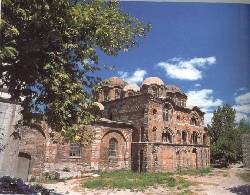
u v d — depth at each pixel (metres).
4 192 10.37
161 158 34.72
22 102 10.23
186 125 40.06
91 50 10.12
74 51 10.45
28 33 9.34
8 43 8.71
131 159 34.91
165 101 37.31
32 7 8.98
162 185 22.77
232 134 41.69
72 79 10.47
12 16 9.01
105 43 10.85
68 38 9.90
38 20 8.98
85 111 10.36
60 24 9.45
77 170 29.17
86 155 30.47
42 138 26.48
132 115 36.28
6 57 9.23
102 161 32.06
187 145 38.88
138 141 34.84
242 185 22.06
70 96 9.70
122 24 11.37
